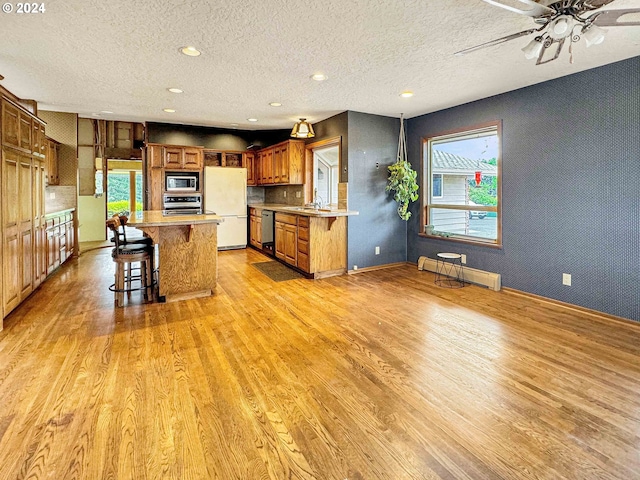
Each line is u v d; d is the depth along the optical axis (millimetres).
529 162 3916
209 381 2219
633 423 1813
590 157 3393
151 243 4152
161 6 2258
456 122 4750
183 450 1618
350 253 5176
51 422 1797
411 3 2225
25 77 3674
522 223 4023
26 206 3643
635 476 1475
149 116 5711
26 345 2693
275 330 3051
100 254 6566
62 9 2295
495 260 4367
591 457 1583
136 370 2342
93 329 3025
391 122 5410
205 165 7148
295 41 2775
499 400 2025
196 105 4840
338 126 5281
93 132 7516
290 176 6223
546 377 2275
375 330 3055
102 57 3113
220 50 2955
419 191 5418
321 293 4188
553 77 3615
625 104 3129
